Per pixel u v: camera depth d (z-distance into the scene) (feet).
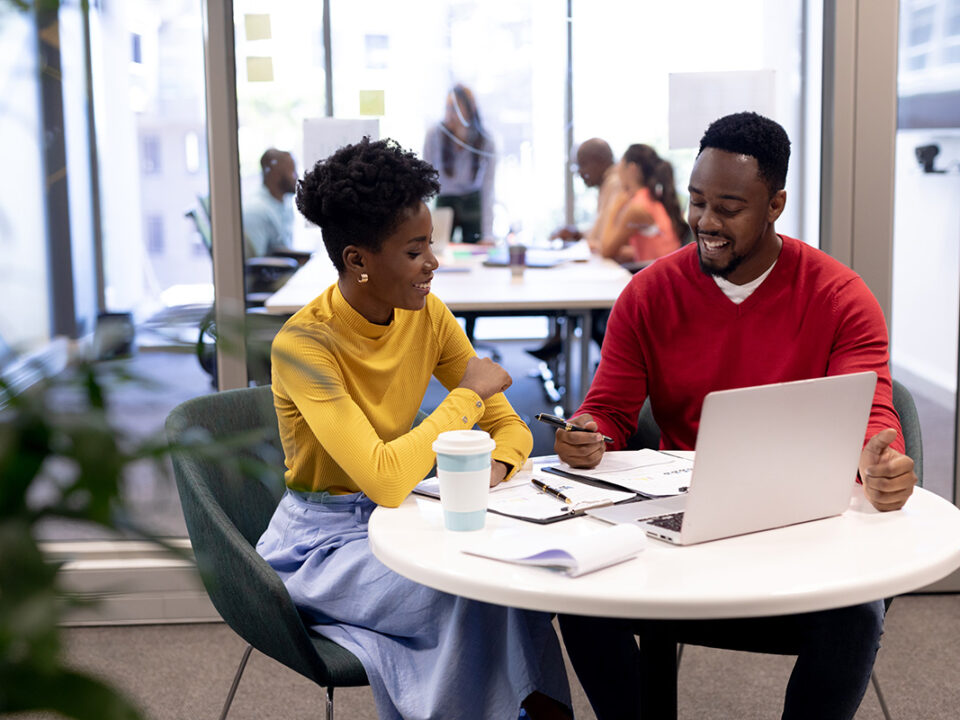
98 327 2.21
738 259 5.94
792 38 9.40
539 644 4.73
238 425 6.08
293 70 9.66
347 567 5.17
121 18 10.19
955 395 9.47
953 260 9.34
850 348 5.91
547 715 4.86
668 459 5.53
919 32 8.91
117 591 2.07
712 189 5.82
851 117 8.93
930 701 7.39
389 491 4.84
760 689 7.72
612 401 6.37
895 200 9.13
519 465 5.43
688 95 9.43
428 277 5.41
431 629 4.92
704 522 4.17
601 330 14.10
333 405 5.02
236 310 2.37
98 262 11.96
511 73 12.76
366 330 5.47
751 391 4.01
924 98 9.02
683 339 6.26
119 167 10.95
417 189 5.26
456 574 3.88
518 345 17.25
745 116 5.89
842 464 4.44
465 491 4.39
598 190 13.37
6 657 1.81
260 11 9.23
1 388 2.01
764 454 4.17
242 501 5.98
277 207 9.66
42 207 11.71
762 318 6.07
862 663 4.84
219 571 5.06
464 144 13.12
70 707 1.85
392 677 4.93
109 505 1.97
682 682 7.88
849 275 6.07
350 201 5.16
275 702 7.61
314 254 10.03
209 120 8.82
